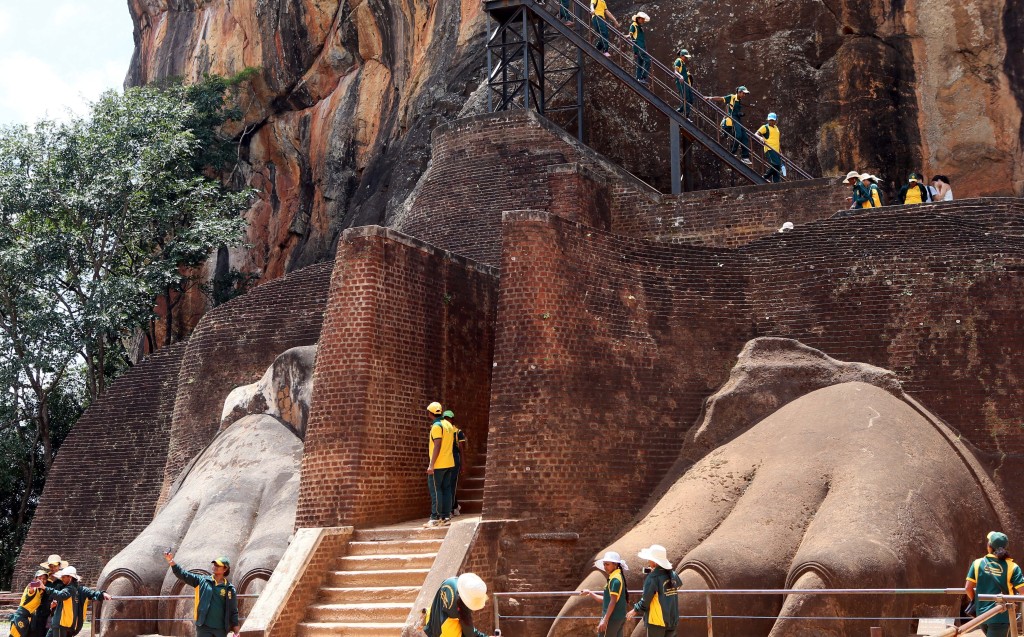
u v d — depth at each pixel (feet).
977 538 48.91
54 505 81.71
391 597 49.57
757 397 55.26
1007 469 52.85
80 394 107.96
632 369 55.62
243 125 126.52
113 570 59.82
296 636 49.26
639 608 37.19
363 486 54.34
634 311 56.70
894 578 43.16
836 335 57.57
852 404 52.21
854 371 55.36
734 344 58.39
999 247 56.49
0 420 94.84
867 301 57.47
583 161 78.33
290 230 120.26
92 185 96.37
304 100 124.47
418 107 107.24
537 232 54.54
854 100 88.79
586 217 73.20
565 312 54.19
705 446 55.01
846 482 47.98
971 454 53.26
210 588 41.81
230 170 126.31
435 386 59.41
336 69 121.80
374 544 52.54
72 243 95.55
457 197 80.94
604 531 52.54
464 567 48.21
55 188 98.63
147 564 60.29
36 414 102.58
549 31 96.63
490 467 52.85
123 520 79.00
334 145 117.70
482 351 63.82
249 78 125.39
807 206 71.00
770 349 56.85
